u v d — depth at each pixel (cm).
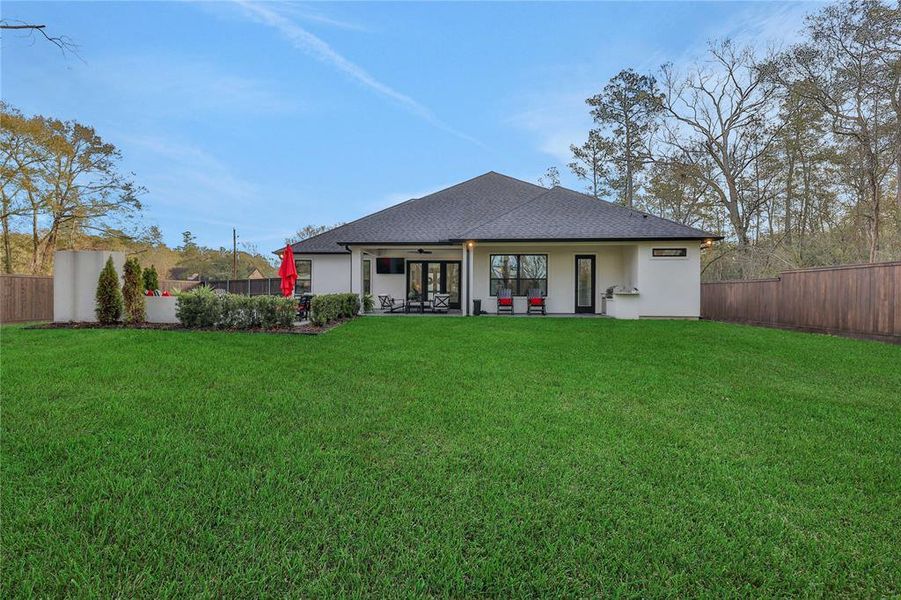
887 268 924
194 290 1030
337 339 848
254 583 180
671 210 2898
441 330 1033
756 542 216
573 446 331
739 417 409
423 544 208
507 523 227
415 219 1822
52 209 2269
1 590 174
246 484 261
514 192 2061
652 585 186
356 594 176
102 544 203
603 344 852
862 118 1816
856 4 1669
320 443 329
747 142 2395
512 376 564
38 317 1528
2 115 1948
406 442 335
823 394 496
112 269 1029
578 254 1719
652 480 278
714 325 1199
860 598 181
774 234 2470
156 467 282
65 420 366
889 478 286
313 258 1992
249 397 445
